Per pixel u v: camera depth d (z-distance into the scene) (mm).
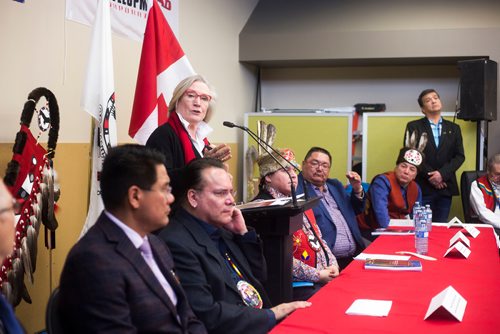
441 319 2051
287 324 2008
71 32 4273
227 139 7039
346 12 7203
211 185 2377
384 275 2805
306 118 7141
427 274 2834
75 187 4355
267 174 3383
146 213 1827
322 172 4055
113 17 4777
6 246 1485
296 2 7438
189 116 3221
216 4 6629
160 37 3967
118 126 4891
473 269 2969
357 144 7551
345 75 7820
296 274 3213
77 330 1699
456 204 6758
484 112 6293
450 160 6281
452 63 7379
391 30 6930
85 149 4445
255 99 7910
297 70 7922
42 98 3988
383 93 7727
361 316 2098
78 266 1710
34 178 3291
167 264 2025
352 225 4188
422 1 7066
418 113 6812
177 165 3131
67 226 4277
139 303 1762
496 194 5816
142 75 3918
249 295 2488
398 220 4770
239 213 2564
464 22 6805
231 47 7066
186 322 1924
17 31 3779
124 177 1810
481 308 2205
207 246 2342
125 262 1765
